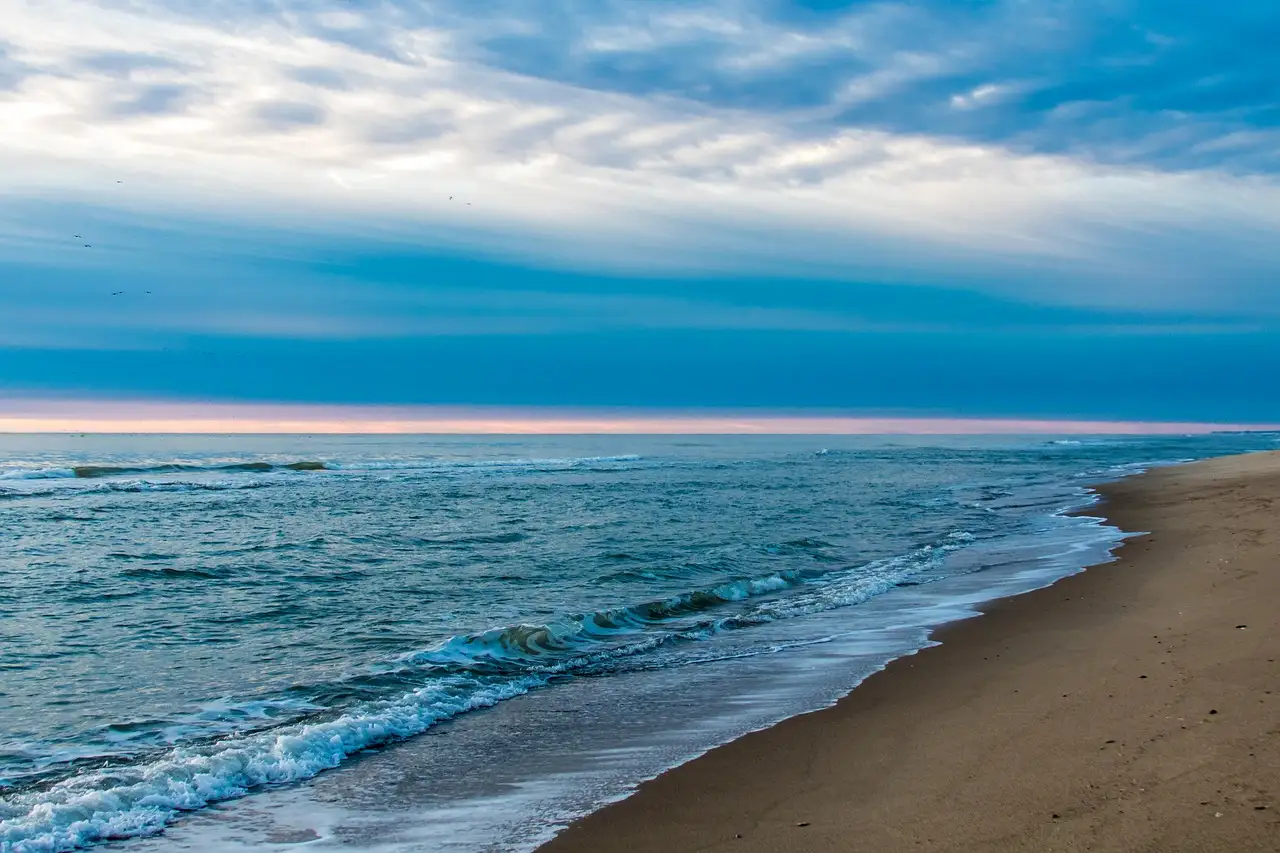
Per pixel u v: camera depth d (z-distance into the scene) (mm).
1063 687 7367
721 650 10250
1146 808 4566
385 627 11781
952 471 48750
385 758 6773
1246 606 9695
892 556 17656
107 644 10883
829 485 38406
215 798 5977
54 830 5367
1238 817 4297
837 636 10688
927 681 8242
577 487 36781
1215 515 19922
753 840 4848
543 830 5262
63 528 22266
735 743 6746
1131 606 10797
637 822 5285
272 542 20125
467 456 69562
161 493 31734
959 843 4469
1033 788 5102
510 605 13188
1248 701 6176
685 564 16625
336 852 5090
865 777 5742
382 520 24594
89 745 7250
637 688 8680
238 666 9797
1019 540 19156
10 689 8898
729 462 62156
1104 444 93688
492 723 7641
